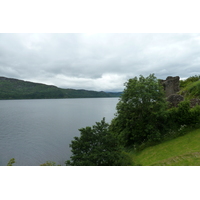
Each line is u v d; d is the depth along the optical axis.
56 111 160.75
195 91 35.19
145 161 20.62
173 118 27.61
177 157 17.66
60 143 56.47
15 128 81.88
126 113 27.88
